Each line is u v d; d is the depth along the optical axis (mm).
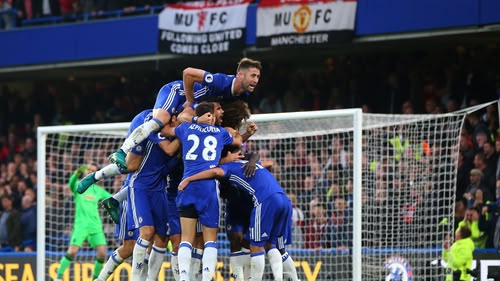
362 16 30094
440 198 23609
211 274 16688
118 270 24719
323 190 24406
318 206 24078
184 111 17062
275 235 17281
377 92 30953
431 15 28953
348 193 24266
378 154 25125
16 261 26000
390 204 24453
